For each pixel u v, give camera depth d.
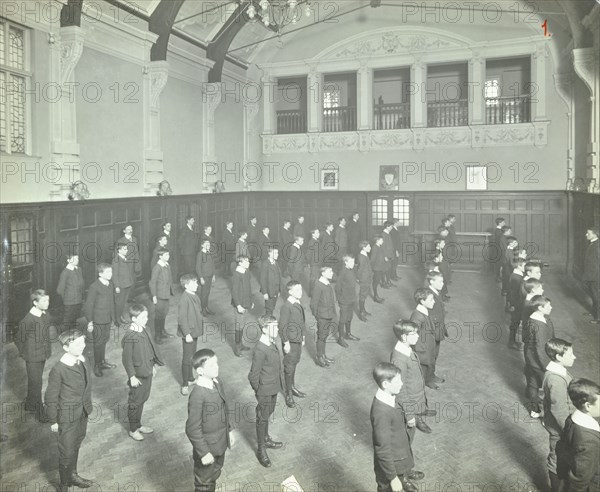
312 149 20.22
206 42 17.22
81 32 11.13
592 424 4.22
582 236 14.96
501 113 18.67
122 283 10.45
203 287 11.92
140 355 6.43
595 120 14.46
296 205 20.33
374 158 19.53
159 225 14.63
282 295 13.91
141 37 13.77
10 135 10.21
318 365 9.19
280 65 20.34
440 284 7.96
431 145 18.75
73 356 5.48
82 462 6.12
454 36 18.09
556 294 13.78
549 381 5.32
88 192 11.64
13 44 10.29
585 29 14.41
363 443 6.60
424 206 18.62
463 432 6.78
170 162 15.69
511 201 17.59
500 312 12.34
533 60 17.42
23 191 10.36
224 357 9.51
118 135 13.26
